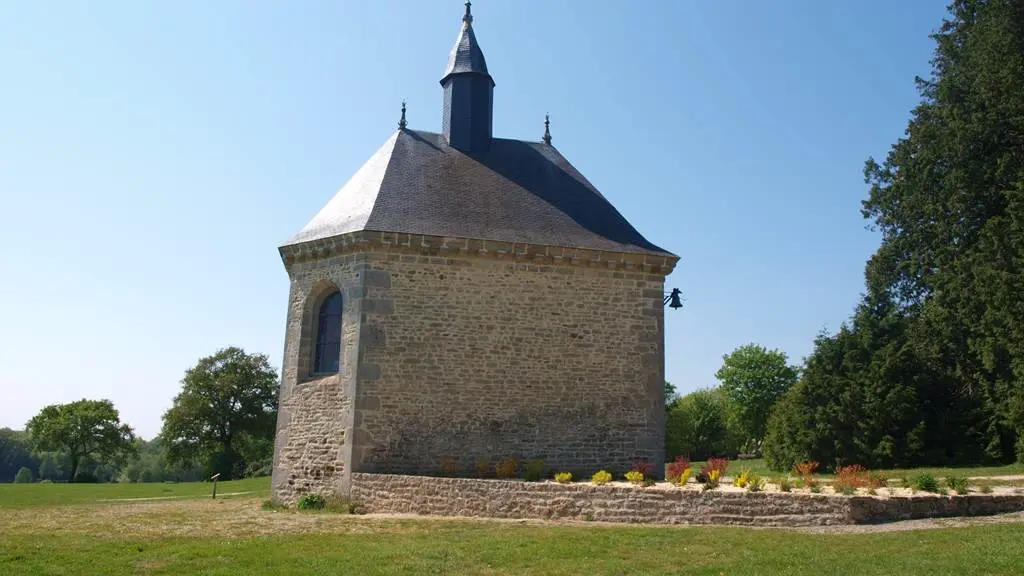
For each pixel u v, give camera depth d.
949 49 28.58
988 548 8.38
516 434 15.97
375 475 14.76
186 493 24.75
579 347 16.66
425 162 18.48
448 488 13.80
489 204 17.61
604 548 9.62
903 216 29.06
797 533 10.38
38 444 61.72
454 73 19.80
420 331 15.93
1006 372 23.16
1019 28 24.75
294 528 12.16
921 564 7.84
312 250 16.69
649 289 17.34
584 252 16.80
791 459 29.44
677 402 56.50
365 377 15.49
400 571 8.55
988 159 25.11
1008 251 22.72
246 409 55.25
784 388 54.88
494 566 8.80
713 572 8.14
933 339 27.17
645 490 12.20
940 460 25.06
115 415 62.84
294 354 16.81
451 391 15.84
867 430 26.42
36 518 14.06
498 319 16.34
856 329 29.61
